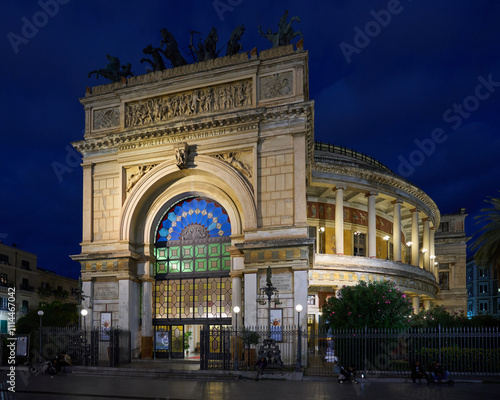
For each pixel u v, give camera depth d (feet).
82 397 70.23
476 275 372.79
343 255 154.71
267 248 105.70
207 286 120.78
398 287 164.14
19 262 231.71
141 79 126.52
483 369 89.20
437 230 242.37
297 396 69.46
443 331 97.55
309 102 107.14
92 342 106.22
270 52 115.03
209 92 119.44
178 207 127.65
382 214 193.47
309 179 136.67
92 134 129.18
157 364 107.45
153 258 124.47
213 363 97.04
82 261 122.21
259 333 100.94
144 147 122.01
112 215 123.13
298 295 101.60
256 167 110.73
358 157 192.44
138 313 121.70
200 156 116.26
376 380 85.40
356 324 99.14
